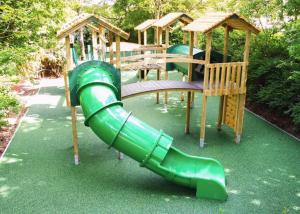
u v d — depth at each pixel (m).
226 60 7.49
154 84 7.35
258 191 5.29
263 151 6.79
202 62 6.72
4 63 7.40
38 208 4.82
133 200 5.04
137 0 17.03
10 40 8.73
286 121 8.23
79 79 5.87
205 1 16.97
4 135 7.47
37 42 9.52
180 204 4.94
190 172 5.28
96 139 7.38
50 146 6.96
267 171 5.95
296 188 5.38
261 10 9.73
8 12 8.34
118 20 19.67
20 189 5.32
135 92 6.69
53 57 12.78
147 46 10.55
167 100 10.57
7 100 6.95
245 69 6.74
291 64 7.59
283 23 9.40
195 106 9.95
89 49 11.17
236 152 6.76
